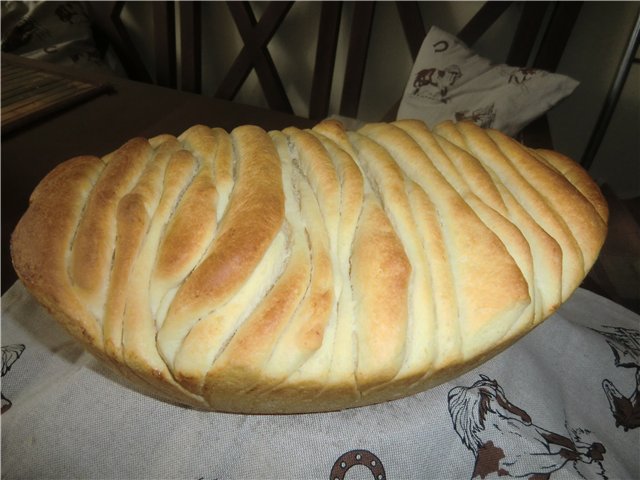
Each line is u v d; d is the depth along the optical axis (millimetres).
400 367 186
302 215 201
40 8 739
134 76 877
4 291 318
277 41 792
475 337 195
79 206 206
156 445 235
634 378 281
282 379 183
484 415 243
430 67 559
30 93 554
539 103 492
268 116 562
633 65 605
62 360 272
